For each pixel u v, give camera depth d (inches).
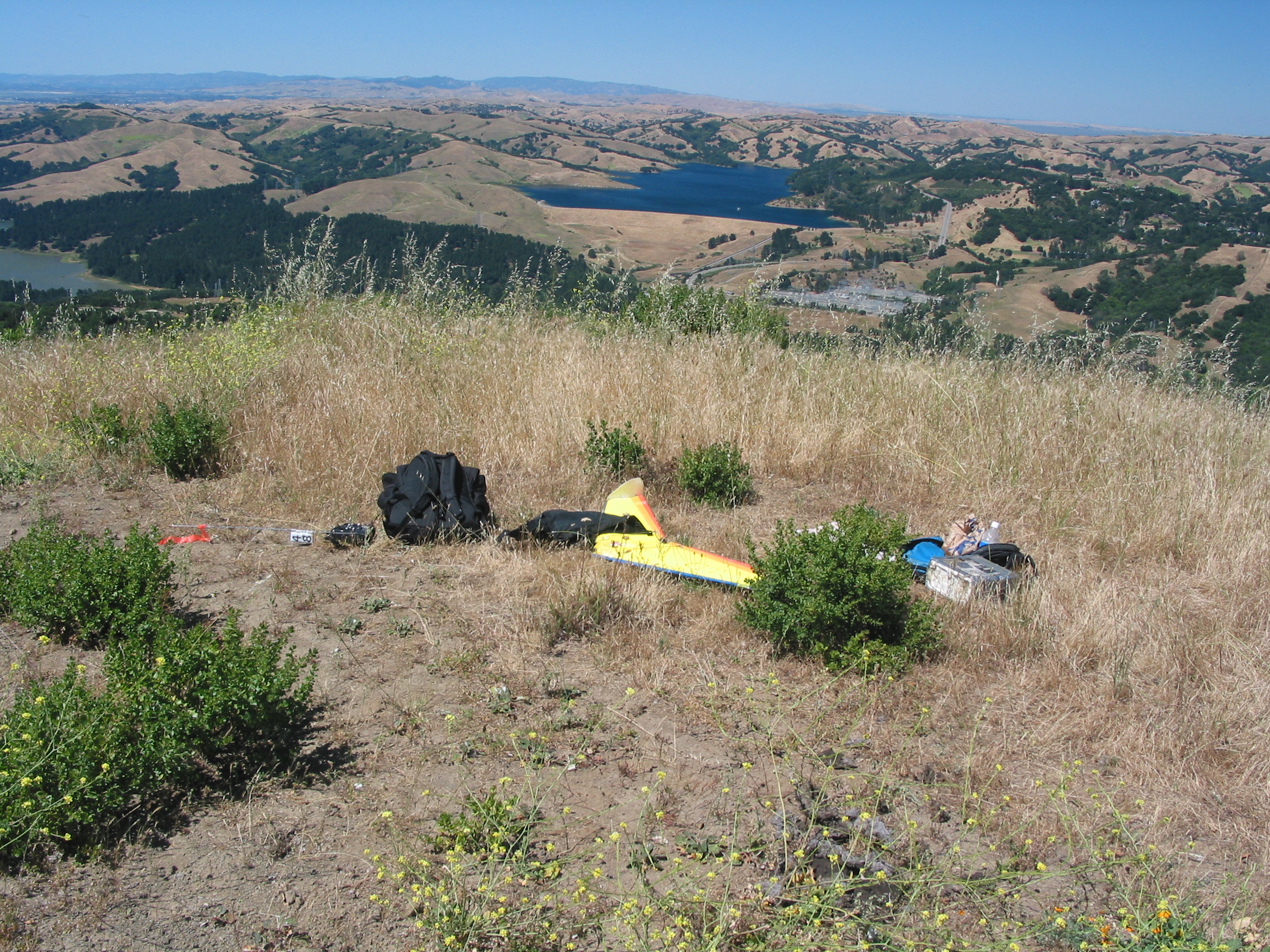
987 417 312.0
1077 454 282.5
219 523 229.9
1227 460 278.7
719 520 251.8
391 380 327.3
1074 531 241.3
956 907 110.9
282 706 135.9
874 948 102.5
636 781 134.1
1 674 154.0
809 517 255.6
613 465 272.1
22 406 297.1
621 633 178.7
